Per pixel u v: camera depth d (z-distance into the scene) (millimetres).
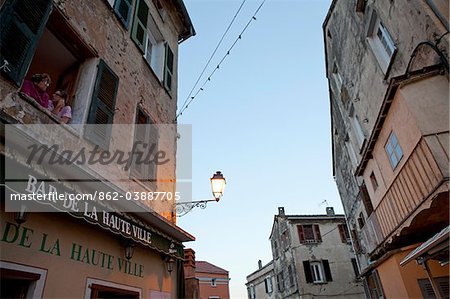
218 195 7949
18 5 3990
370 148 9633
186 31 11391
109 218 4629
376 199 10367
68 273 4062
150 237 5871
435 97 6590
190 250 8805
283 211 28500
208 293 33000
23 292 3508
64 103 5051
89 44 5586
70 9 5215
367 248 13141
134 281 5586
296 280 23016
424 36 7004
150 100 7770
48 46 5453
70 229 4289
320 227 24969
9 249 3340
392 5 8203
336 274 22891
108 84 5809
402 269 9633
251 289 38031
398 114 7406
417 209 7246
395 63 8508
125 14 7219
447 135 6289
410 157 7141
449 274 8820
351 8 10984
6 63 3691
